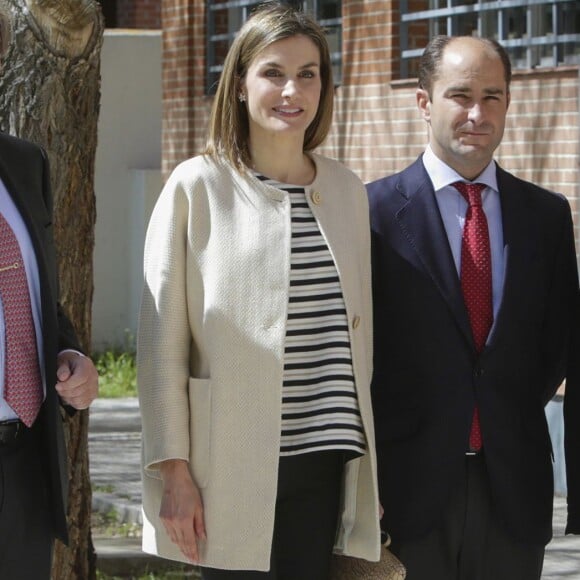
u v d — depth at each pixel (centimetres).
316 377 503
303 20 516
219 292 500
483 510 547
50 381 483
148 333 508
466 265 548
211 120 519
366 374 513
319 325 505
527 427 551
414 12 1275
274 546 511
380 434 550
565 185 1096
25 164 498
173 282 506
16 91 641
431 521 539
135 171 2017
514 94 1143
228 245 503
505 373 543
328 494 514
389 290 547
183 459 500
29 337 484
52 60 641
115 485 1130
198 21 1590
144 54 2036
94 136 669
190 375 516
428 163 558
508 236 550
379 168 1295
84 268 671
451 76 543
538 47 1191
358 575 523
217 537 500
